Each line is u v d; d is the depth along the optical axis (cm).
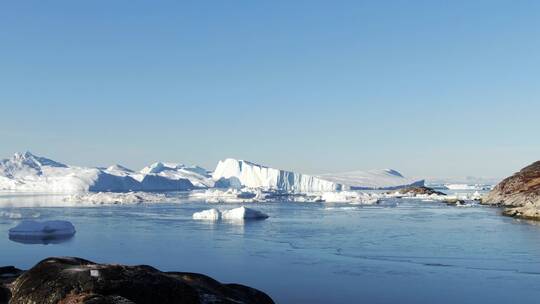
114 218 5794
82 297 1208
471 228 4600
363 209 7206
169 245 3672
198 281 1661
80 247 3597
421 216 5925
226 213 5809
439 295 2261
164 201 9456
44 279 1327
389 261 3027
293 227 4791
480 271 2745
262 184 17000
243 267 2859
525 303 2142
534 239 3866
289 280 2538
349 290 2345
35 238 4088
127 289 1300
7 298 1528
